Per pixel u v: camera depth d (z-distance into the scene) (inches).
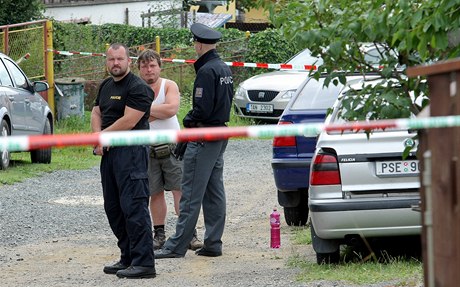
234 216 1153.4
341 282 707.4
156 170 920.9
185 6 3321.9
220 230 876.0
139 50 2425.0
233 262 844.0
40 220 1112.8
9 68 1569.9
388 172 748.6
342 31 609.3
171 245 869.2
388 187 747.4
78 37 2416.3
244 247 925.2
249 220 1120.2
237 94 2140.7
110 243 973.2
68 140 345.7
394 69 626.8
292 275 756.6
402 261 778.2
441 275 338.6
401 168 748.0
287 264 814.5
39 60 2044.8
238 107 2129.7
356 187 749.9
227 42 2628.0
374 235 749.9
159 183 924.6
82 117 2096.5
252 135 370.0
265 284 724.7
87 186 1411.2
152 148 913.5
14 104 1521.9
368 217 743.1
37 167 1582.2
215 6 3503.9
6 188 1359.5
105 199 791.1
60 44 2363.4
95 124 793.6
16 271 823.7
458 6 550.0
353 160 749.9
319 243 774.5
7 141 340.2
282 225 1070.4
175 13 3193.9
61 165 1627.7
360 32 602.2
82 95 2094.0
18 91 1556.3
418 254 815.1
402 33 567.5
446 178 334.3
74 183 1441.9
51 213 1160.2
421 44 557.6
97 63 2374.5
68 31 2400.3
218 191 874.8
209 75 852.0
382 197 746.2
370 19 586.2
